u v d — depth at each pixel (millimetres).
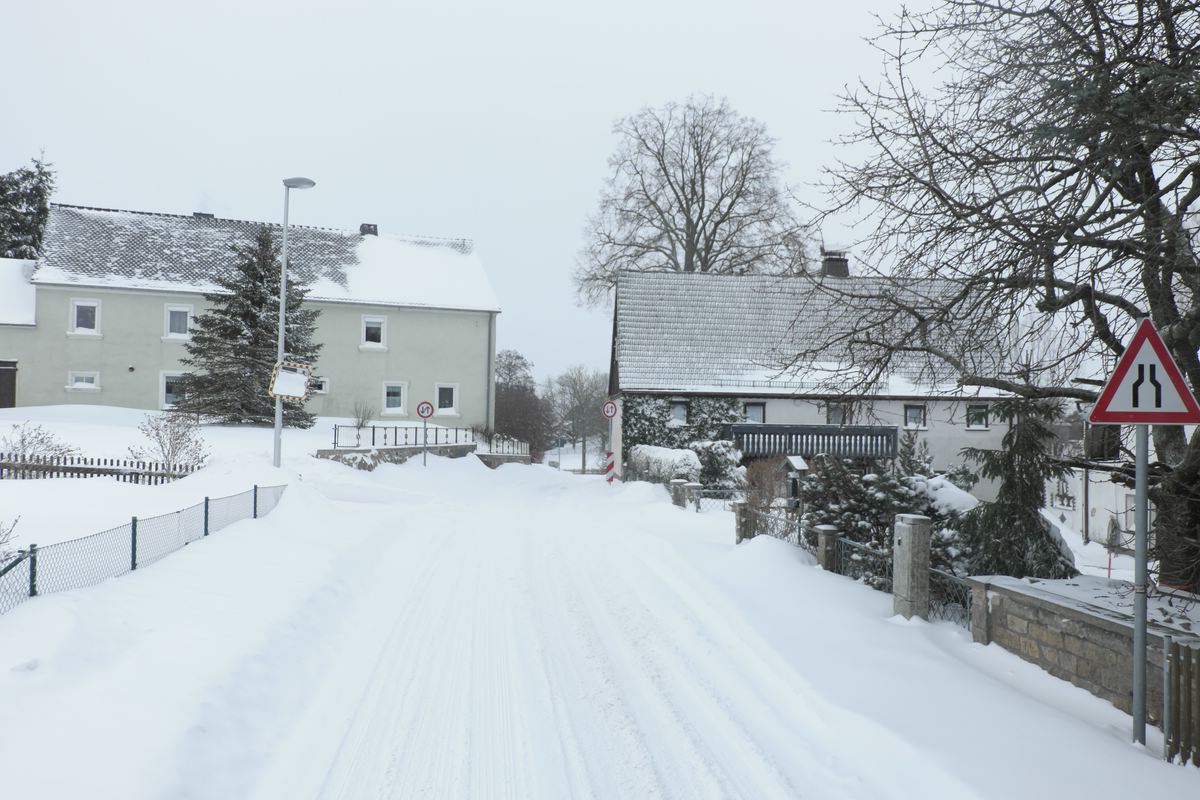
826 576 9773
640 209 39469
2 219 53906
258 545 11859
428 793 4898
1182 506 7297
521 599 9984
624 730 5840
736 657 7430
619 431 31266
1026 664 6902
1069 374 7828
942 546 9641
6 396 33844
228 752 5371
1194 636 5582
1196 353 7184
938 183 7051
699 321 31438
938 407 28609
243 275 33906
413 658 7609
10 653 6090
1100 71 5977
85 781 4562
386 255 41938
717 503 22000
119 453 22453
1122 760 5008
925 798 4707
